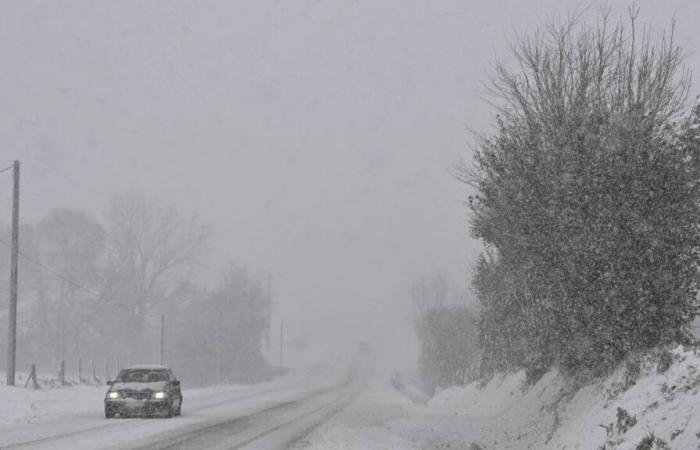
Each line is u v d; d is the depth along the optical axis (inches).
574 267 776.3
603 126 801.6
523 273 957.2
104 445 893.2
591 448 656.4
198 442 968.9
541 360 1256.2
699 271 746.2
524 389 1371.8
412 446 1014.4
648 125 800.3
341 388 3240.7
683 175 745.6
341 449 956.0
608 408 702.5
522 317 1264.8
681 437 509.7
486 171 949.8
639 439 561.0
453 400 2207.2
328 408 1790.1
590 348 816.9
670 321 751.1
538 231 815.7
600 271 765.3
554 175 802.8
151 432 1072.2
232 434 1097.4
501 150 928.3
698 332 808.3
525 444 924.0
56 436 987.9
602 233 760.3
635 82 893.2
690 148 755.4
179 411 1466.5
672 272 748.0
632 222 749.3
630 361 739.4
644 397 629.9
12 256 2034.9
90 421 1227.9
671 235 746.2
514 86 975.0
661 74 880.3
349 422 1387.8
